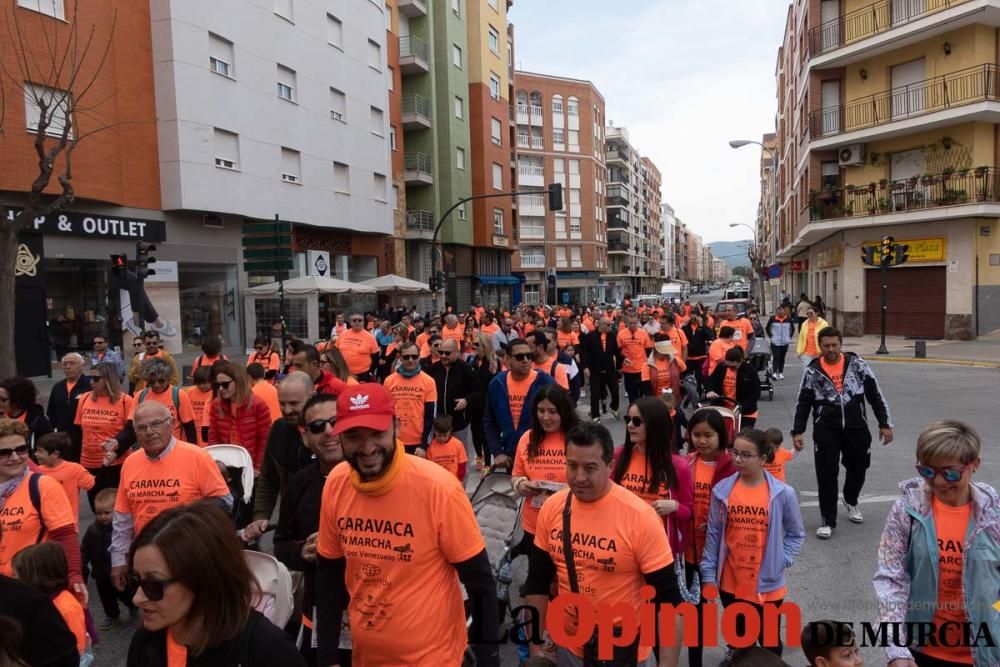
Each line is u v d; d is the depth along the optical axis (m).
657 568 2.83
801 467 8.51
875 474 7.98
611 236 82.12
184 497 3.97
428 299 35.81
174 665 2.02
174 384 9.27
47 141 16.50
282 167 24.56
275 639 2.06
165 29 20.02
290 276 25.53
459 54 39.62
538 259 65.38
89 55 17.70
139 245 14.59
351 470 2.60
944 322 24.19
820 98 27.73
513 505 4.51
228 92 21.95
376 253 31.61
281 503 3.37
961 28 23.03
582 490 2.90
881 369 18.02
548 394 4.32
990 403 12.45
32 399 6.27
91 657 3.78
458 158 39.22
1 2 15.52
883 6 25.11
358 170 29.05
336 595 2.75
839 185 27.75
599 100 72.19
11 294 11.91
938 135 24.11
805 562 5.46
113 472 6.10
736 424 5.55
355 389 2.53
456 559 2.59
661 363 9.61
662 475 3.72
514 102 51.22
